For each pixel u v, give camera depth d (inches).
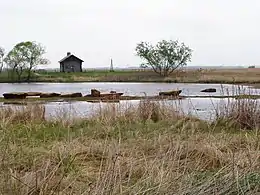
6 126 376.8
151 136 334.3
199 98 1085.1
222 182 180.4
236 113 411.2
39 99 1114.7
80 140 317.4
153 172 195.9
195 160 236.2
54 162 232.7
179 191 172.1
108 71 3499.0
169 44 2910.9
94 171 225.1
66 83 2694.4
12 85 2469.2
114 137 323.0
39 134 350.6
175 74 2815.0
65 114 456.4
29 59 3129.9
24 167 222.1
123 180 188.2
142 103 465.1
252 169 197.8
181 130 349.7
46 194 177.9
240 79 2116.1
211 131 356.8
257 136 315.0
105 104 486.9
